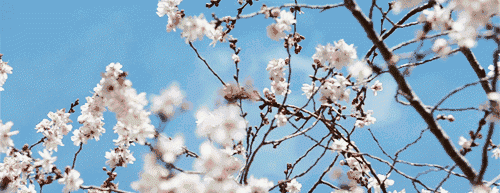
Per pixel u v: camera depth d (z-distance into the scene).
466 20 2.19
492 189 3.85
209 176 2.62
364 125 3.51
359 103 3.66
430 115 2.85
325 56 2.88
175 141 2.57
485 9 2.12
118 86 2.90
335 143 3.70
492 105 2.56
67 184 2.97
